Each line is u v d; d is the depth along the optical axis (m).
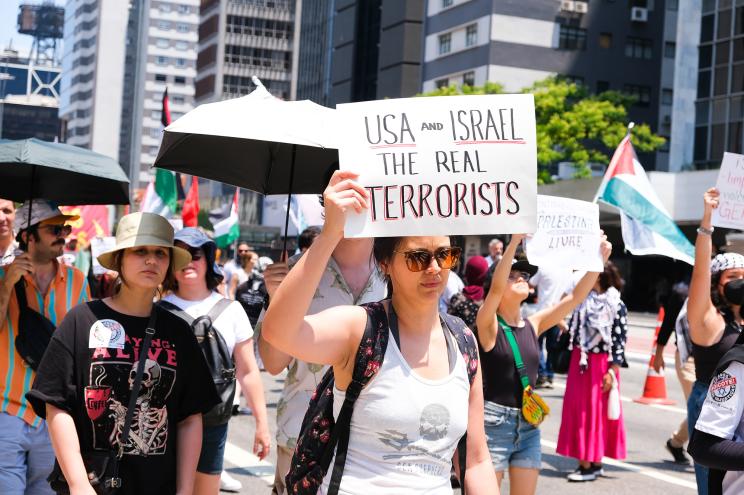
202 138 5.30
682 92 46.41
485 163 3.13
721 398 3.84
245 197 85.56
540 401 5.87
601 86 67.62
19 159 5.13
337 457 3.04
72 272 5.47
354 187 2.96
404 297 3.13
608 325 8.84
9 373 5.06
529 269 5.96
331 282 4.68
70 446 3.95
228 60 133.00
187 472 4.17
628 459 9.90
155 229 4.20
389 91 78.25
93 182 5.84
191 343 4.23
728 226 5.71
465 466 3.27
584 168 47.47
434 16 72.44
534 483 5.96
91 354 4.07
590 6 67.00
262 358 4.70
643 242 8.88
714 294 5.79
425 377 3.09
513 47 66.31
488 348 5.87
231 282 17.41
